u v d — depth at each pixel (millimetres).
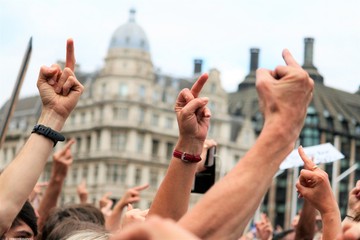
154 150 97750
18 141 105062
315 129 71625
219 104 99938
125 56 96125
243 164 2939
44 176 89750
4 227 3820
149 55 97000
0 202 3811
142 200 95438
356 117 70750
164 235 1988
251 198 2896
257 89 3004
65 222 5156
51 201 8594
